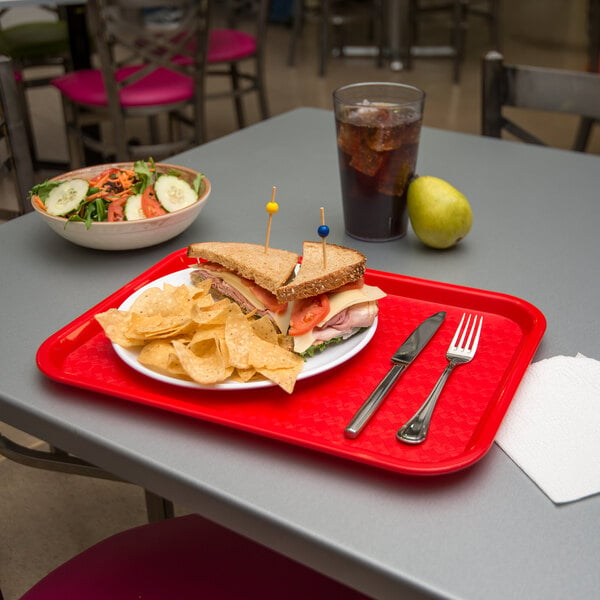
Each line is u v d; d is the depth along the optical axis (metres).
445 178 1.29
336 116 1.04
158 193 1.04
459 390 0.75
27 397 0.74
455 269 1.00
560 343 0.82
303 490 0.62
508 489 0.62
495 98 1.55
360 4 5.74
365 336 0.81
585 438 0.67
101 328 0.86
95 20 2.33
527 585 0.53
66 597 0.82
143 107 2.56
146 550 0.88
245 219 1.15
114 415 0.72
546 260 1.02
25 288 0.96
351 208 1.07
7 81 1.36
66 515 1.66
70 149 2.83
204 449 0.67
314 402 0.73
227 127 4.04
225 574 0.84
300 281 0.79
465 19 5.11
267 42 5.75
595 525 0.58
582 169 1.34
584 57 5.15
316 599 0.81
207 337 0.73
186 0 2.42
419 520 0.59
